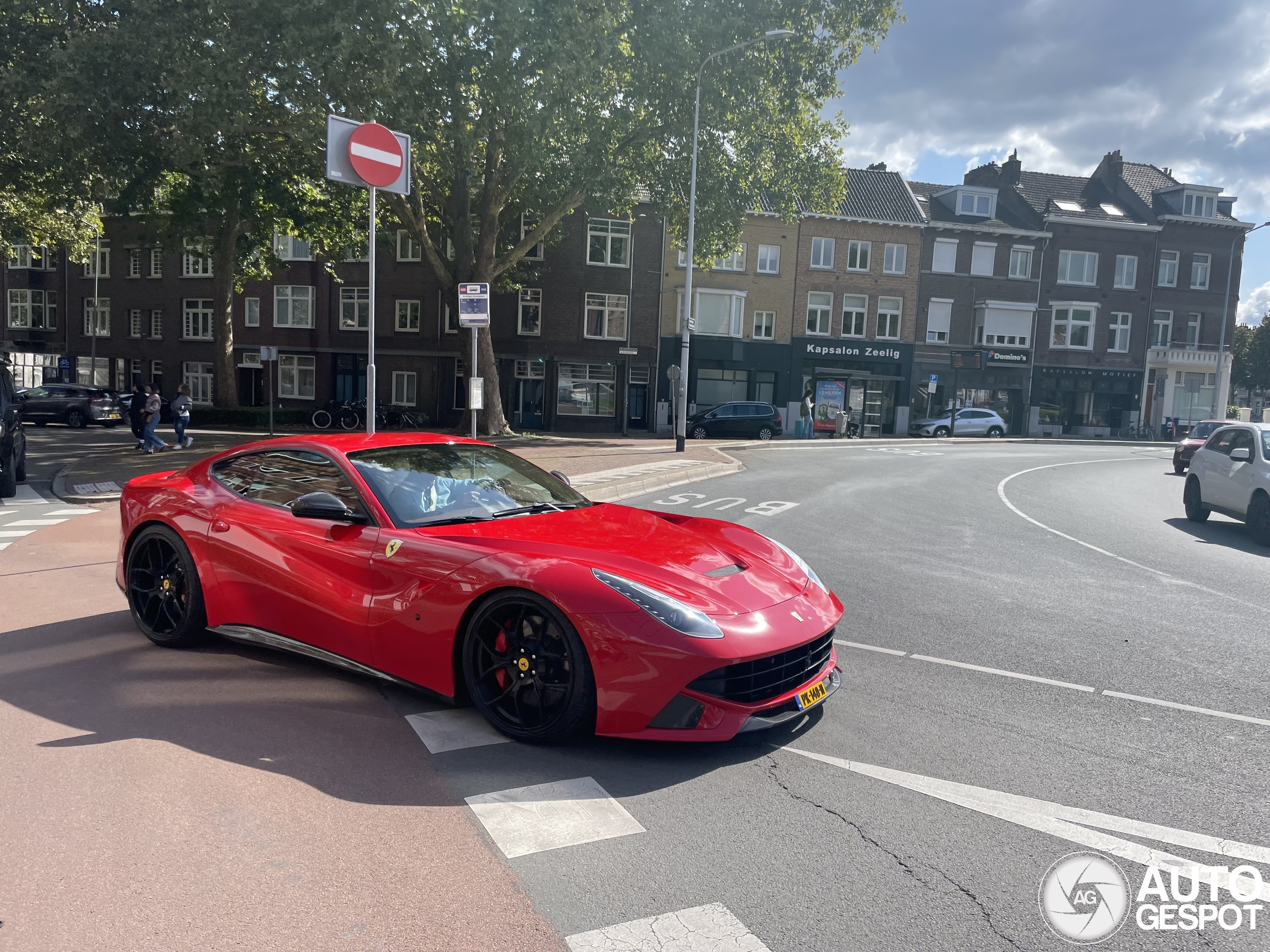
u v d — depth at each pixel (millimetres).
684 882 2568
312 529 4262
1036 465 23656
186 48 17609
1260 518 10844
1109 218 42844
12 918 2311
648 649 3275
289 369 37500
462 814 2963
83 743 3502
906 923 2387
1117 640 5754
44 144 18844
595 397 36250
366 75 17609
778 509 12430
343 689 4184
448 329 35625
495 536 3879
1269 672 5094
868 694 4410
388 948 2209
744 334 38375
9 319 42875
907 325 40125
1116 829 3016
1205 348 44531
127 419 31141
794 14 22281
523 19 17641
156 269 39969
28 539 8516
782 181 25359
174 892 2455
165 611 4863
